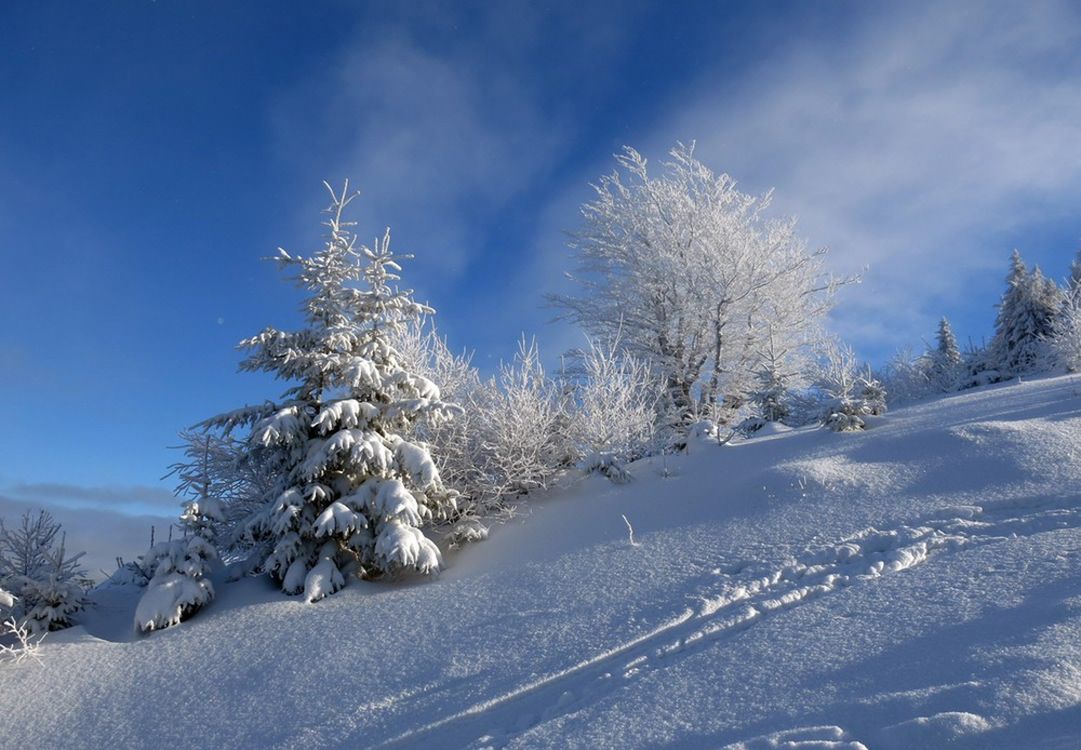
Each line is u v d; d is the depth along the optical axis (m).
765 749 3.86
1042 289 28.83
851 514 8.27
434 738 5.29
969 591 5.58
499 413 11.31
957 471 8.99
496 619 7.17
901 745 3.65
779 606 6.19
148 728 6.32
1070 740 3.36
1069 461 8.58
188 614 8.55
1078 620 4.59
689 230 20.08
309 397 9.80
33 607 8.41
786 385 18.81
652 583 7.28
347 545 9.18
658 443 13.60
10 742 6.43
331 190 9.99
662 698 4.88
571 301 21.70
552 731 4.78
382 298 9.97
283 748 5.55
